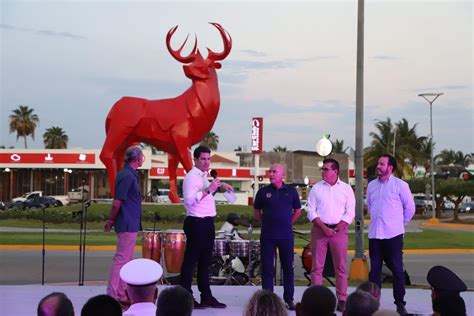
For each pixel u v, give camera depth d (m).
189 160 26.69
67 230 31.48
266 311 3.97
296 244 24.67
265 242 8.80
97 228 32.53
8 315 8.52
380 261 8.95
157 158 65.00
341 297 8.92
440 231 34.56
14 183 62.47
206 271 8.97
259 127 28.66
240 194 56.22
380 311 3.54
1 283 13.92
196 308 8.94
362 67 14.45
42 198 51.50
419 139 78.81
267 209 8.84
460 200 51.66
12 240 23.92
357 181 14.09
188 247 8.74
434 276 5.07
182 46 26.61
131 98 27.09
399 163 76.31
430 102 51.53
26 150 56.44
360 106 14.33
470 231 36.75
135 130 26.84
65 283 13.80
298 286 12.66
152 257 12.43
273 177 8.84
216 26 26.83
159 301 4.21
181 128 26.55
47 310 4.08
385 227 8.82
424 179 67.56
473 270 17.84
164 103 26.91
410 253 23.50
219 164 69.94
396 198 8.84
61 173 62.84
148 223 31.66
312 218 8.91
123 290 8.55
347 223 8.95
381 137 77.62
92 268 17.00
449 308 4.19
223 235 12.71
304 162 76.56
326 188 9.00
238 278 12.27
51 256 19.86
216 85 26.92
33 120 93.94
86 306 3.98
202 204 8.73
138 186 8.73
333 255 9.00
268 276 8.76
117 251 8.65
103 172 63.28
